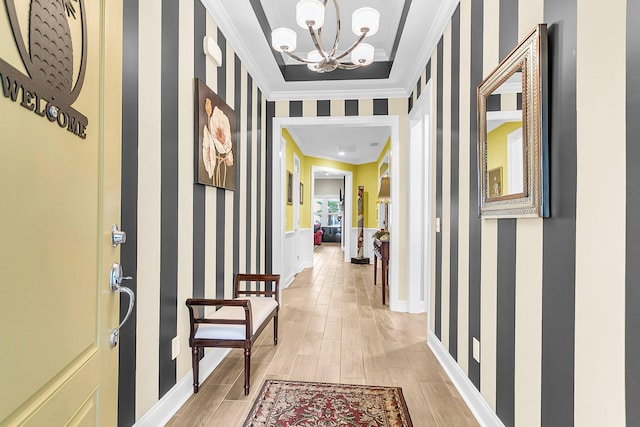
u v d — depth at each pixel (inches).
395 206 156.2
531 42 52.8
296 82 149.8
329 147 277.9
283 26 125.6
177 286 77.1
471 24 81.2
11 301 23.8
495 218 67.3
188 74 82.5
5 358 23.1
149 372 65.9
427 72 122.0
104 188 37.2
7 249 23.4
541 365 52.6
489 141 68.8
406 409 76.1
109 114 38.1
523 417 57.4
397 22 116.0
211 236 97.1
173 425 69.6
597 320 41.0
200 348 88.2
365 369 95.8
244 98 126.0
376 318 143.6
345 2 110.7
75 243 32.0
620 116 37.6
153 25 67.3
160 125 69.9
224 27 103.4
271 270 166.2
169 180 73.4
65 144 30.3
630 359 36.3
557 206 48.6
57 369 29.1
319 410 75.3
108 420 39.0
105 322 37.8
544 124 50.6
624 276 37.1
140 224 62.6
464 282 84.3
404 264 155.6
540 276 52.9
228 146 106.7
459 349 87.0
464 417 73.4
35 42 26.3
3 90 22.9
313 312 152.6
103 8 36.9
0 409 22.6
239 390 83.7
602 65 40.2
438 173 107.7
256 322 88.6
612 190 38.7
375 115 157.9
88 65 34.1
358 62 98.3
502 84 63.3
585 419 42.9
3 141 23.0
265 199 161.2
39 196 26.8
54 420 28.4
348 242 336.8
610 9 39.0
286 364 98.6
